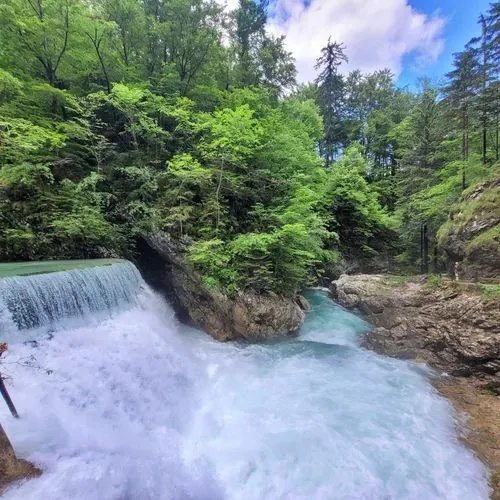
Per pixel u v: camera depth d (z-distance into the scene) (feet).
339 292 62.59
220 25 73.97
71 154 49.29
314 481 18.92
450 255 50.55
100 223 44.75
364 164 91.97
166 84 64.18
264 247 42.73
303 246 50.06
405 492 18.24
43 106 51.96
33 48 52.70
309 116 84.74
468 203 49.06
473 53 59.77
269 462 20.31
